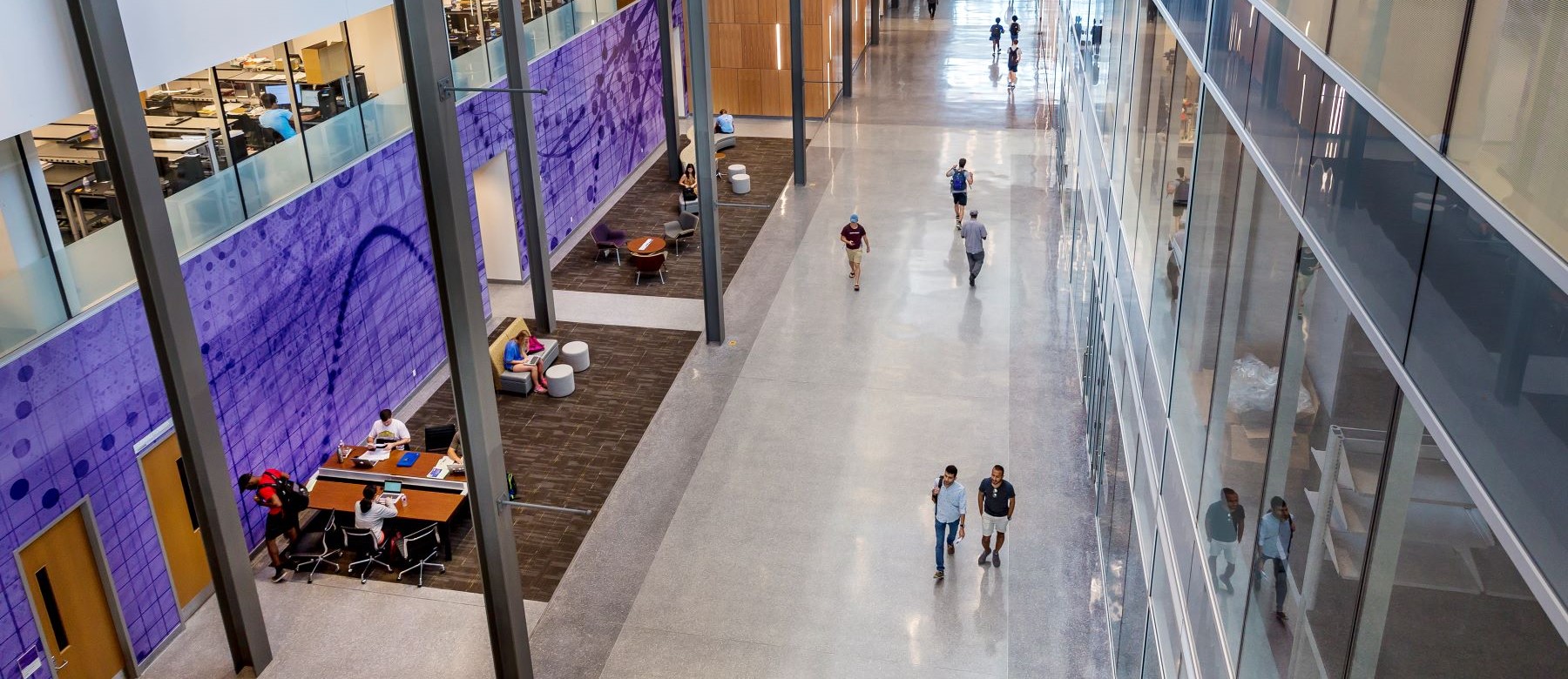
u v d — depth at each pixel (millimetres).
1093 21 15719
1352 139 4223
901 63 36719
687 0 15414
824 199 23625
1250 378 5637
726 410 15477
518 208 19672
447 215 8656
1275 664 4953
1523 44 2801
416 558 12141
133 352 10609
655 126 27391
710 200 16469
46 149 11633
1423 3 3541
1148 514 8727
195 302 11383
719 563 12203
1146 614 8562
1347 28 4312
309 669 10797
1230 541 5875
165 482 11203
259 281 12422
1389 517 3664
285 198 12961
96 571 10344
